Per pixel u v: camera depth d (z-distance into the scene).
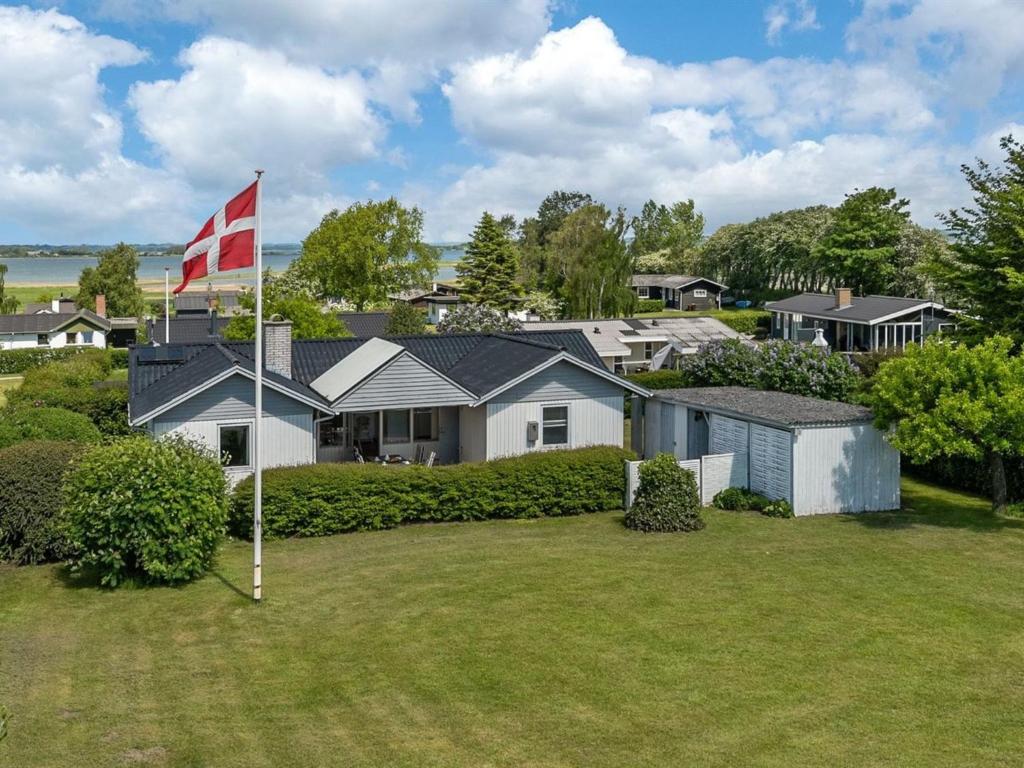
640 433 33.22
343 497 23.84
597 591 18.38
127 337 97.62
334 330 47.50
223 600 17.98
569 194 145.62
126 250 112.56
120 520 18.25
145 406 25.69
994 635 15.82
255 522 17.81
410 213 88.81
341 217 87.19
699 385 37.97
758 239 116.19
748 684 13.78
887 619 16.64
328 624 16.56
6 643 15.54
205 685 13.79
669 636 15.80
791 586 18.64
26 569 19.97
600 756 11.54
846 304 70.38
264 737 12.05
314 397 26.98
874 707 12.97
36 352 77.00
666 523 23.56
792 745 11.81
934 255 32.88
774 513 25.14
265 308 46.38
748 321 89.50
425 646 15.41
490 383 29.42
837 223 92.25
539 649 15.23
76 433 27.55
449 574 19.72
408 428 30.70
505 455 29.30
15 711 12.74
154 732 12.16
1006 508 25.27
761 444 26.38
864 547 21.75
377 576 19.66
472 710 12.91
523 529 24.14
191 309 101.31
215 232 18.06
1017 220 29.69
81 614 17.11
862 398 27.86
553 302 88.75
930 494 27.97
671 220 169.25
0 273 106.00
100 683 13.83
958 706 12.99
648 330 57.06
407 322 58.62
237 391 25.89
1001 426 23.25
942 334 31.75
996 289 30.38
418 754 11.59
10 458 20.45
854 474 25.58
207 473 19.72
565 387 29.81
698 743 11.88
